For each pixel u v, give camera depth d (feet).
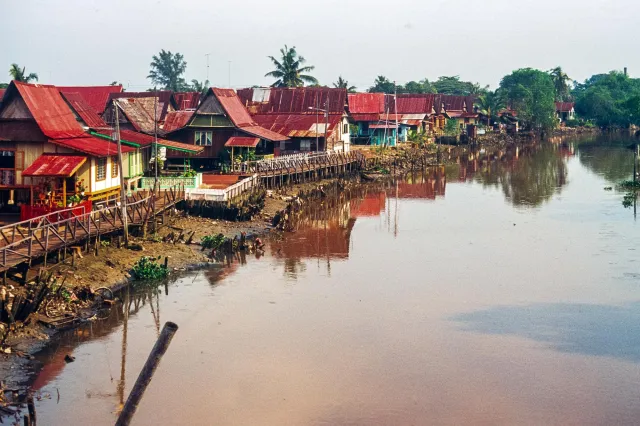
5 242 120.78
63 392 88.94
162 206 164.45
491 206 230.27
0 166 154.51
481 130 514.27
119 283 127.75
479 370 97.76
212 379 94.73
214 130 248.32
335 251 164.55
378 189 273.95
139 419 84.07
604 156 394.73
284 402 88.79
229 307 122.21
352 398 89.81
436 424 83.46
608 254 160.45
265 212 199.72
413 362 100.37
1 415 81.71
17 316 102.73
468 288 135.23
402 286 136.46
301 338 109.09
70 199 145.69
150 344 104.63
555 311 121.39
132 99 236.02
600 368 98.12
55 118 163.32
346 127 325.21
